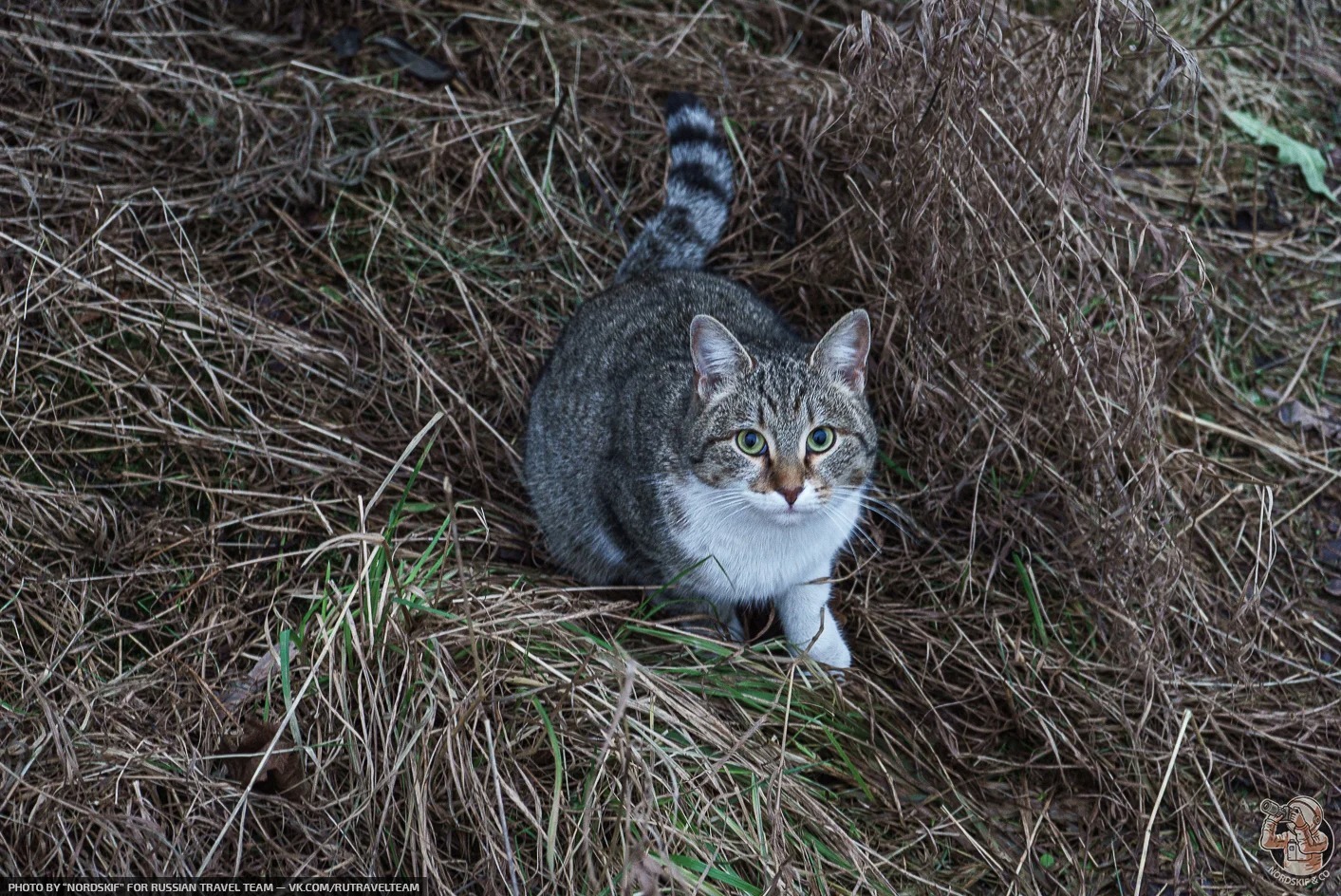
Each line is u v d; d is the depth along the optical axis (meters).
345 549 3.81
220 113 4.82
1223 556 4.31
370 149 4.91
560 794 3.03
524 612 3.47
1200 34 5.81
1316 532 4.44
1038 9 5.56
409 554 3.74
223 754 3.16
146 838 2.93
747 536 3.59
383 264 4.71
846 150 4.65
